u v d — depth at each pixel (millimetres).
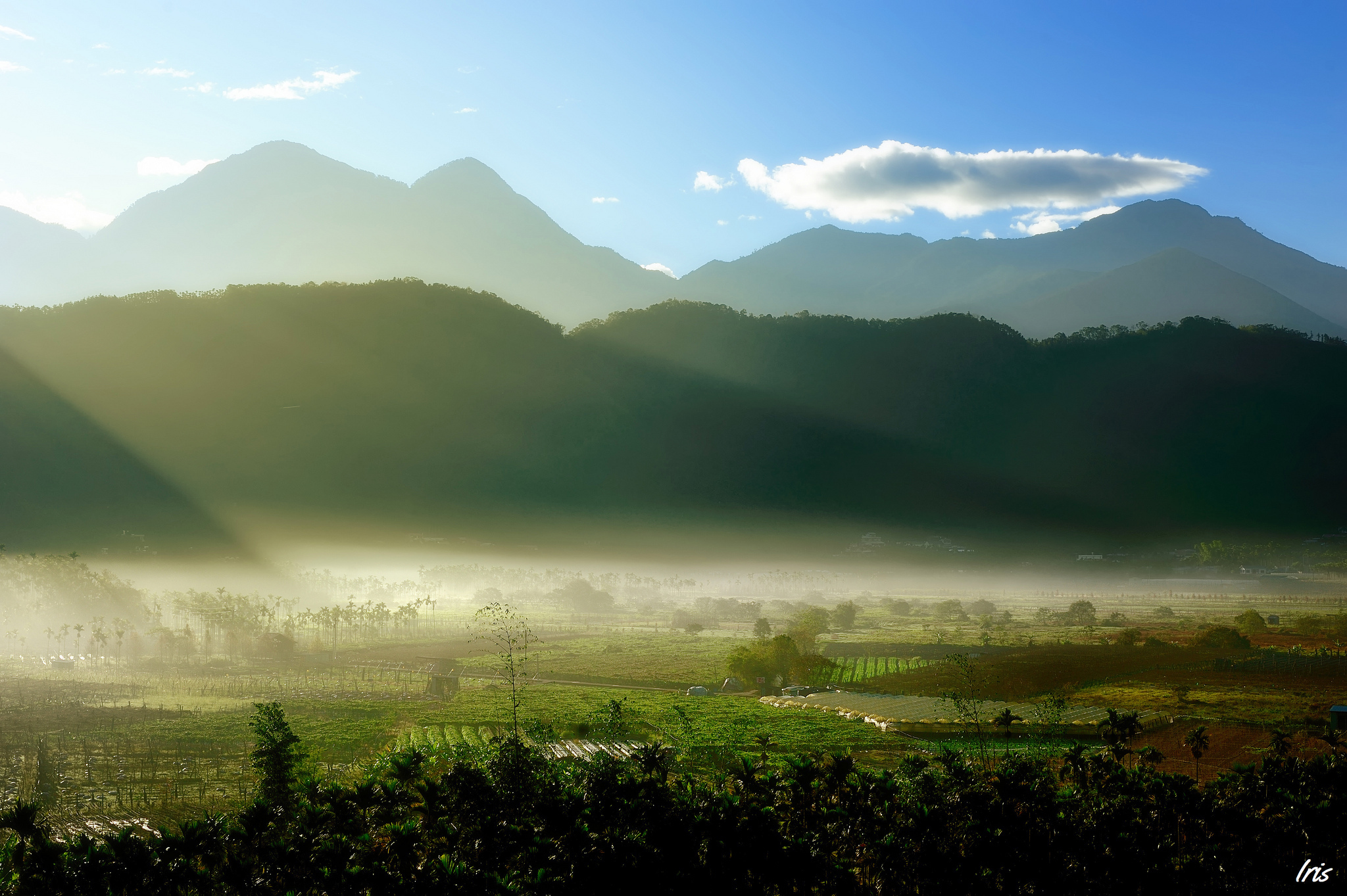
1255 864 35406
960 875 34812
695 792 38500
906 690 103750
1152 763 48875
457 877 32219
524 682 118625
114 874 32625
